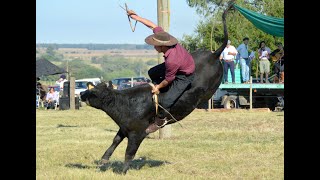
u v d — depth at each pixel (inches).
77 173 437.1
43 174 443.5
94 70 3912.4
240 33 1818.4
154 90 441.7
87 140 698.8
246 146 609.9
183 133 770.8
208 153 569.6
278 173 455.8
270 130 799.7
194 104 454.9
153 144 644.7
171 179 432.8
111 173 441.1
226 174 455.5
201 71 456.4
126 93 446.6
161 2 690.2
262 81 1322.6
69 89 1549.0
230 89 1338.6
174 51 436.5
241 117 1055.0
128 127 446.3
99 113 1311.5
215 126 879.7
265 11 1872.5
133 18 463.8
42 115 1232.2
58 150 595.5
